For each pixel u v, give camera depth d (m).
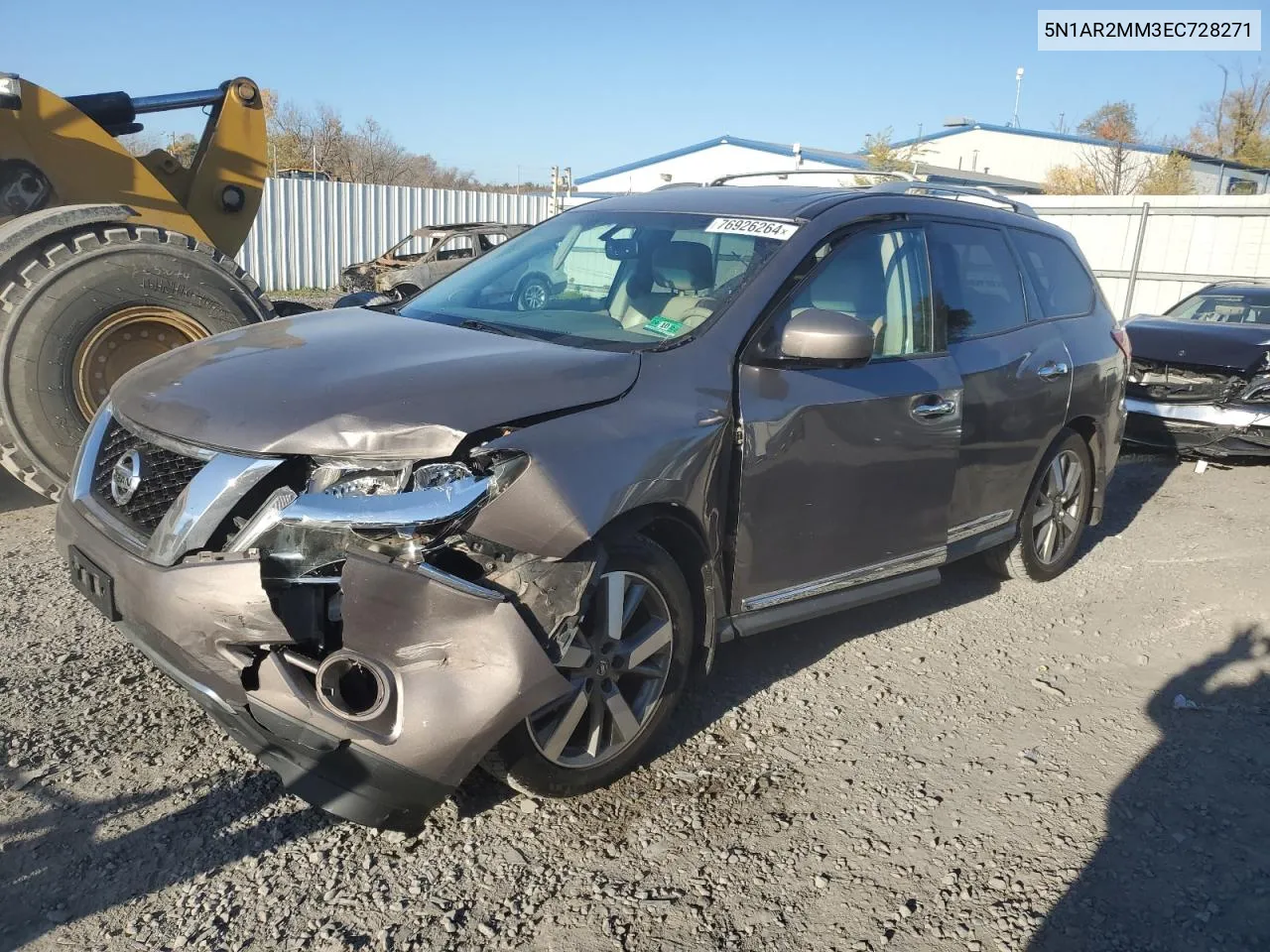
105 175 6.21
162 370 3.28
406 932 2.61
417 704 2.62
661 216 4.24
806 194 4.30
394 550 2.66
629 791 3.31
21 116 5.86
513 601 2.73
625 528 3.08
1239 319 9.80
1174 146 39.12
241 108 7.00
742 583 3.59
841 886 2.93
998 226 5.05
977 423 4.47
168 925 2.56
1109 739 3.91
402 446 2.70
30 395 5.11
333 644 2.76
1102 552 6.27
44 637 4.02
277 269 21.58
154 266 5.36
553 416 2.96
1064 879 3.03
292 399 2.83
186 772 3.21
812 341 3.41
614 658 3.13
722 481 3.40
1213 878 3.09
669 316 3.63
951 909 2.86
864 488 3.92
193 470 2.84
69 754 3.25
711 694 4.03
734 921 2.75
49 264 5.09
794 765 3.55
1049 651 4.72
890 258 4.22
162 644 2.79
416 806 2.72
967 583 5.58
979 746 3.79
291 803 3.10
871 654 4.55
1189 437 8.46
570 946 2.61
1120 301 17.66
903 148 31.81
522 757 2.94
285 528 2.66
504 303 4.06
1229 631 5.07
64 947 2.47
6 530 5.31
